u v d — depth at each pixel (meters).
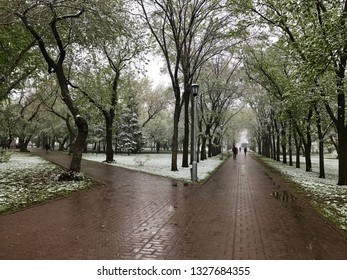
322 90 13.24
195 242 5.71
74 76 23.75
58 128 51.62
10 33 15.24
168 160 33.47
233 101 42.47
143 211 8.30
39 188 11.61
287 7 10.58
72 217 7.49
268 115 42.22
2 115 33.34
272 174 20.06
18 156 34.62
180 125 51.91
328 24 8.34
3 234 6.06
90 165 23.53
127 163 26.97
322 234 6.38
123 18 13.69
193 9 20.06
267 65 22.94
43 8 12.60
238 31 17.11
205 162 32.62
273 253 5.21
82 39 13.70
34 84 25.08
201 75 33.25
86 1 11.62
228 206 9.20
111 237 5.94
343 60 12.48
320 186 14.12
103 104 25.25
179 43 22.33
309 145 24.02
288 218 7.77
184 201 9.90
